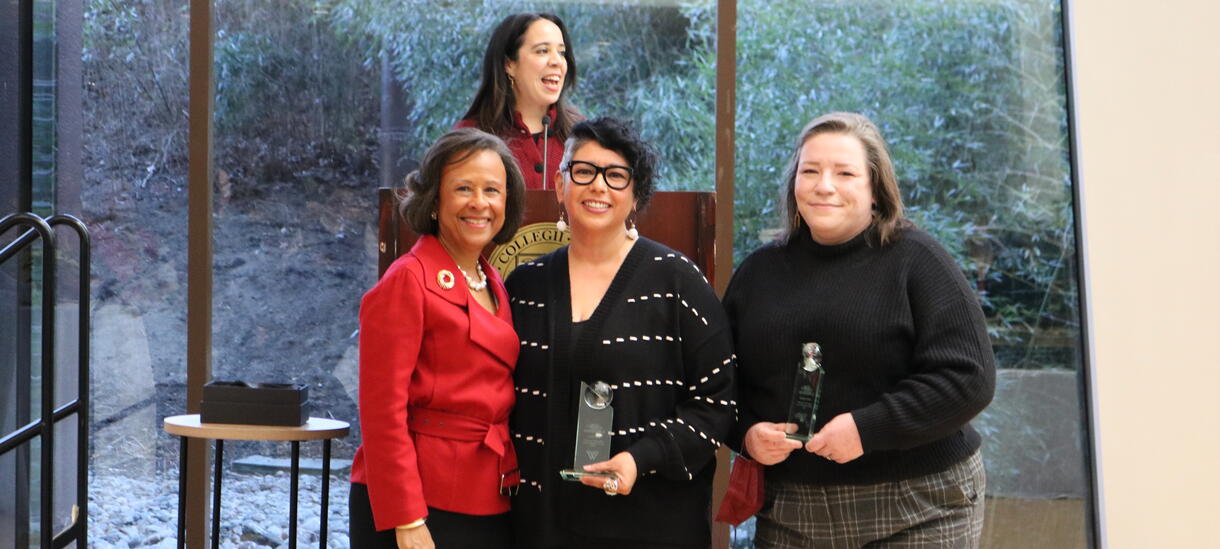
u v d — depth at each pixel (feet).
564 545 8.22
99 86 12.11
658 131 12.30
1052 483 12.50
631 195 8.34
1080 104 12.44
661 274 8.39
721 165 12.17
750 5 12.37
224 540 11.91
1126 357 12.57
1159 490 12.60
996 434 12.50
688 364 8.36
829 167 8.27
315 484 12.09
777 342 8.36
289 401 9.32
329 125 12.24
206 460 11.91
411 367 8.00
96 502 12.01
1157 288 12.59
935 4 12.46
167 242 12.16
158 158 12.16
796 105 12.35
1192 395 12.60
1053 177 12.52
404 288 8.01
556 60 11.47
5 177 11.85
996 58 12.49
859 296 8.20
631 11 12.36
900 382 8.03
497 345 8.22
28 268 12.03
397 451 7.86
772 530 8.76
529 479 8.30
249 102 12.16
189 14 12.07
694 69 12.33
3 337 11.98
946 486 8.22
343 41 12.27
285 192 12.19
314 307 12.20
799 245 8.71
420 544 7.85
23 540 12.08
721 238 12.16
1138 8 12.50
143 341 12.12
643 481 8.18
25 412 12.08
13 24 11.83
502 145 8.51
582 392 8.13
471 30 12.33
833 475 8.29
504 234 8.72
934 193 12.44
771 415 8.40
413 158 12.28
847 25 12.41
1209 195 12.53
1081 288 12.51
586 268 8.54
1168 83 12.55
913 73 12.43
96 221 12.10
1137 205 12.55
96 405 12.04
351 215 12.26
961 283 8.16
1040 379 12.50
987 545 12.43
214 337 12.07
